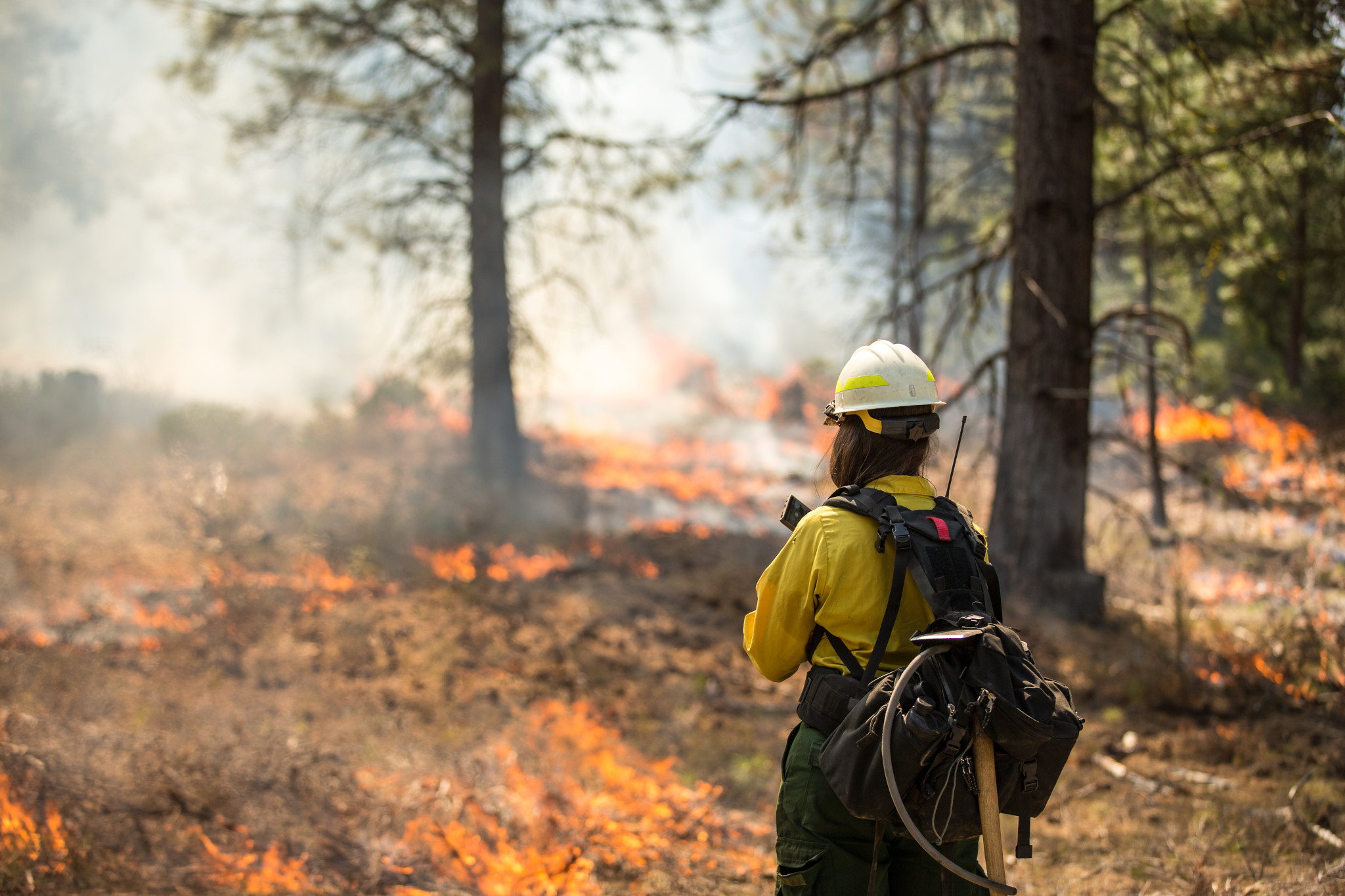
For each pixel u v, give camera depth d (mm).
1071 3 8688
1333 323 16125
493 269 13445
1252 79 8289
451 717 5797
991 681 1885
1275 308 16031
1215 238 8797
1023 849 1939
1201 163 8414
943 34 12461
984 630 1940
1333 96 7809
